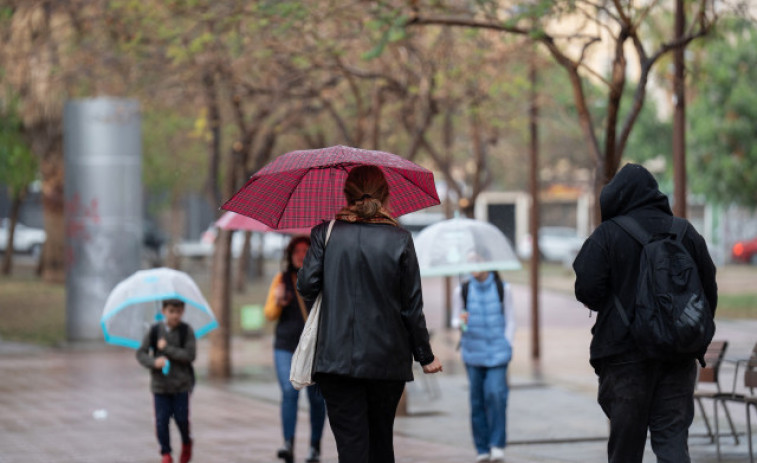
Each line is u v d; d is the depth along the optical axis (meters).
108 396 31.95
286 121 37.06
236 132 42.19
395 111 37.50
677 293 12.25
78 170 47.72
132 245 48.25
